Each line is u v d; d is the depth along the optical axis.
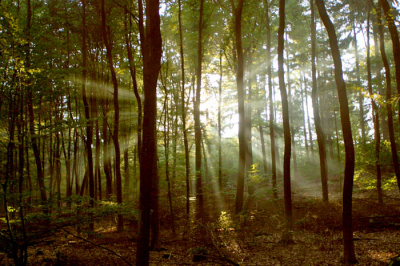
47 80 10.10
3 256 9.11
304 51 25.06
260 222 12.25
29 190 7.72
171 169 13.20
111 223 16.30
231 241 10.22
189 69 21.03
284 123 10.34
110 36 14.59
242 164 12.35
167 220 15.12
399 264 5.69
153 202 11.05
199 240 10.57
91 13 14.36
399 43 10.52
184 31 17.92
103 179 23.86
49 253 10.18
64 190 21.78
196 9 15.73
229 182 22.06
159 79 17.11
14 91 7.96
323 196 16.08
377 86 15.64
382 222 11.76
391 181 14.16
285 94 10.40
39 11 14.41
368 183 16.56
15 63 7.50
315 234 10.88
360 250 8.83
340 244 9.56
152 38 6.98
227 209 15.59
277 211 13.96
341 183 21.77
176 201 14.73
